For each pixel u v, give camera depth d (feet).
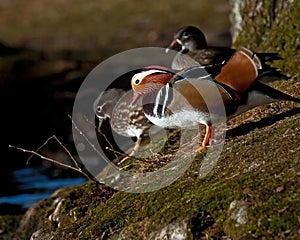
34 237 77.10
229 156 67.82
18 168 119.03
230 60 73.00
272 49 101.91
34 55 196.65
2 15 286.25
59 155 123.13
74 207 77.66
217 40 232.12
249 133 73.41
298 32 97.55
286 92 83.41
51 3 299.38
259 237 53.26
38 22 275.80
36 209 87.20
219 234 55.98
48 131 138.00
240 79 71.51
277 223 53.52
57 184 110.11
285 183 56.80
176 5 284.20
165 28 257.14
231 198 57.52
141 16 275.59
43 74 173.06
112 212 68.08
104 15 280.51
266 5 105.40
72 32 259.60
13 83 164.96
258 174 59.72
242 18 111.24
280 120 74.95
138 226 61.98
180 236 57.41
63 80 169.89
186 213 58.54
